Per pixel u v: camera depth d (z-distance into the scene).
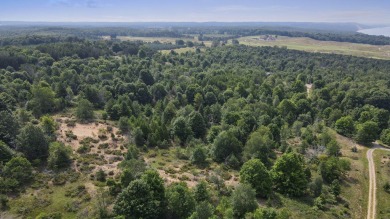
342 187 73.50
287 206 62.50
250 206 56.12
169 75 173.62
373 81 173.12
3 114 81.44
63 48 194.00
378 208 66.31
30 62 165.50
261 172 65.94
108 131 98.62
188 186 66.94
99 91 131.00
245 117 104.50
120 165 71.62
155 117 107.75
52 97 115.56
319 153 87.44
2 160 68.31
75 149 83.50
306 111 128.38
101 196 60.25
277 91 147.25
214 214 54.53
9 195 60.72
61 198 60.66
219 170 73.31
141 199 52.88
